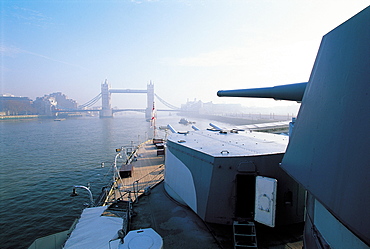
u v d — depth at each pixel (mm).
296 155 3984
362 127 2219
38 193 24484
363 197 1967
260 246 6422
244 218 6762
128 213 8164
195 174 7762
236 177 6695
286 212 6953
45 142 60750
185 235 7352
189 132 13328
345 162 2377
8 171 33031
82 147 52625
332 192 2496
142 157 23109
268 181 6133
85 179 29094
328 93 3176
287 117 118812
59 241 11055
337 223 2932
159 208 9531
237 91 7391
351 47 2748
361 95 2348
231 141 9633
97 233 6543
